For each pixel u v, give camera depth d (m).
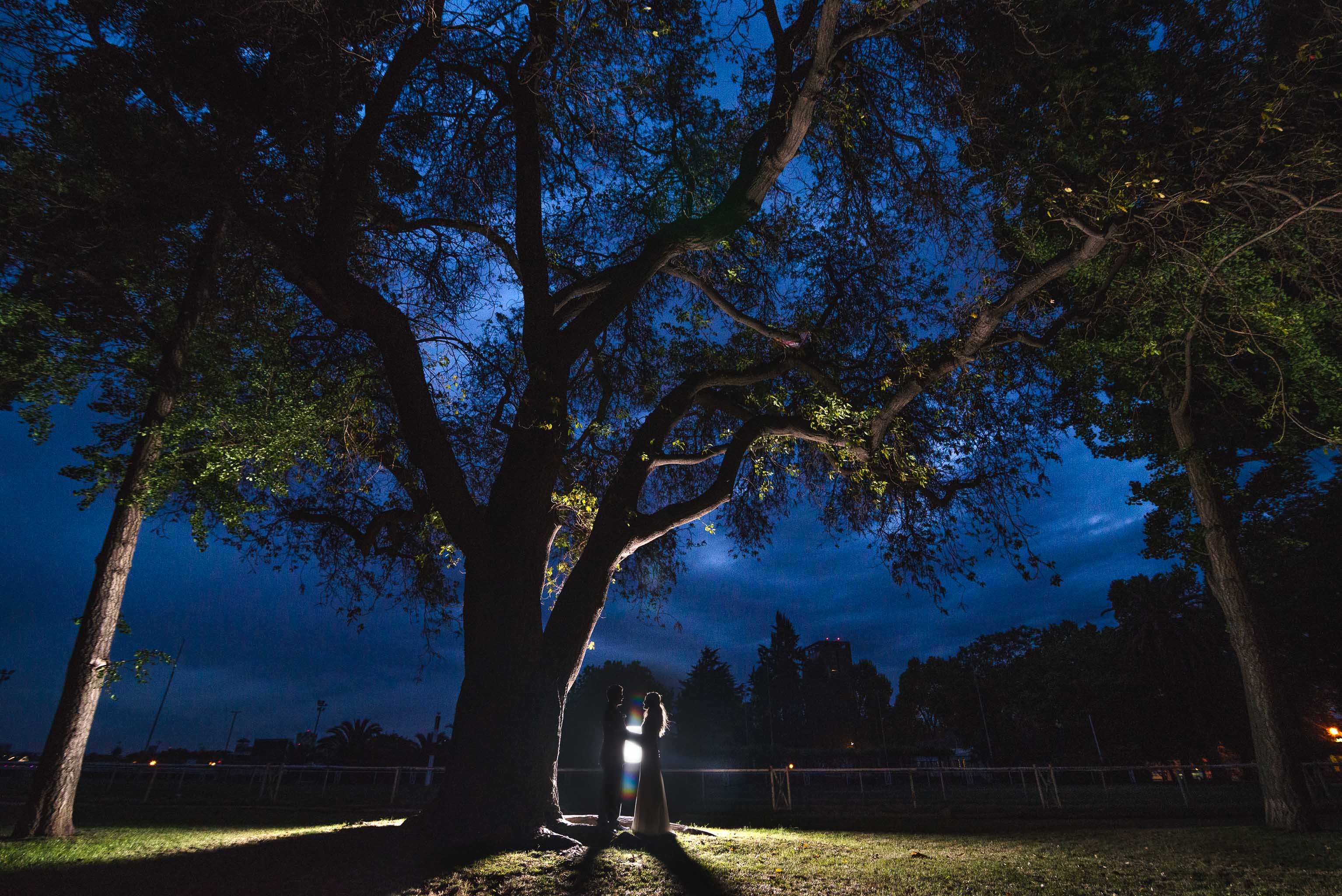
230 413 10.08
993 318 9.29
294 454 10.23
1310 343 9.86
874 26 8.34
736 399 12.57
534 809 7.64
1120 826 13.77
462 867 6.25
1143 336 11.19
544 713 8.20
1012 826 13.60
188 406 11.38
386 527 12.59
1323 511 28.44
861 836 10.20
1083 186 9.48
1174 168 9.35
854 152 11.05
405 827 7.94
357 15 9.20
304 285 9.02
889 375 11.79
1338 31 8.20
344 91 10.06
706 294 12.34
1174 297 10.27
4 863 6.73
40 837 8.97
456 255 13.07
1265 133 8.34
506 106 11.74
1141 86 9.65
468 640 8.48
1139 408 14.44
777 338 11.79
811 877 6.11
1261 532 15.02
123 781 22.27
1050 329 11.51
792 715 90.88
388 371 9.29
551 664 8.54
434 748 42.25
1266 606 29.59
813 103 8.85
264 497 11.63
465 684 8.26
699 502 10.05
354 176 8.92
